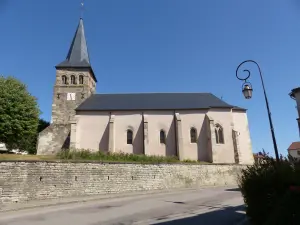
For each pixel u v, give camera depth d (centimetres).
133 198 2130
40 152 3772
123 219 1254
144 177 2589
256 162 1059
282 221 726
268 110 1447
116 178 2412
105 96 4309
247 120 4234
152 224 1132
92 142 3681
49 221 1244
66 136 3875
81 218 1302
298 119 2375
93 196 2183
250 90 1455
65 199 2020
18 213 1523
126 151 3681
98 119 3778
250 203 913
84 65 4381
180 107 3944
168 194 2388
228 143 3831
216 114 3941
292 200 732
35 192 1981
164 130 3819
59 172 2130
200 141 3822
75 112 3856
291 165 920
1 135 3197
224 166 3281
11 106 3234
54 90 4262
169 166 2802
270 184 876
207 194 2355
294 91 2406
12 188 1886
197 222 1163
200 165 3073
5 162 1897
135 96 4322
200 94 4462
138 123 3800
